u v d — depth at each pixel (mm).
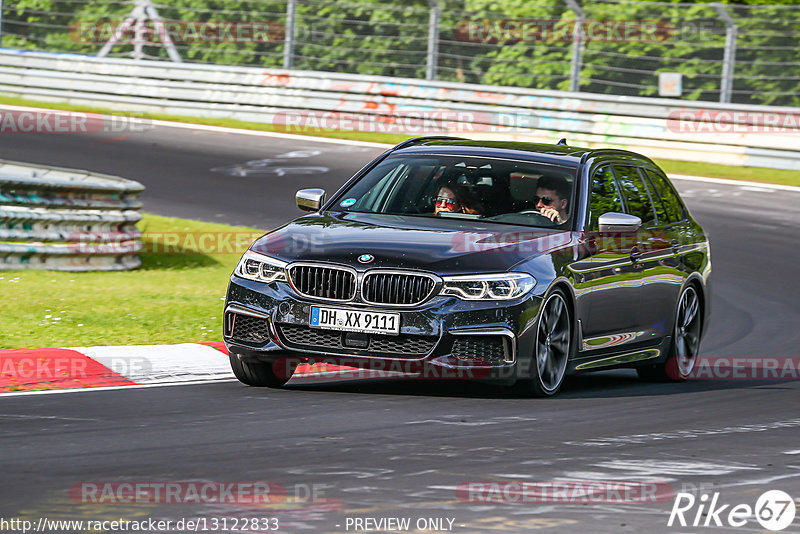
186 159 64938
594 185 26688
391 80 74000
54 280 38625
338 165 65125
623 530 14680
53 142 67125
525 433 20469
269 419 21094
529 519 14961
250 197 57219
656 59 72625
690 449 19656
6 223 39406
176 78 77812
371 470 17312
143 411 21609
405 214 25750
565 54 74312
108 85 78500
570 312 24734
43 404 22000
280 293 23438
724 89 70750
